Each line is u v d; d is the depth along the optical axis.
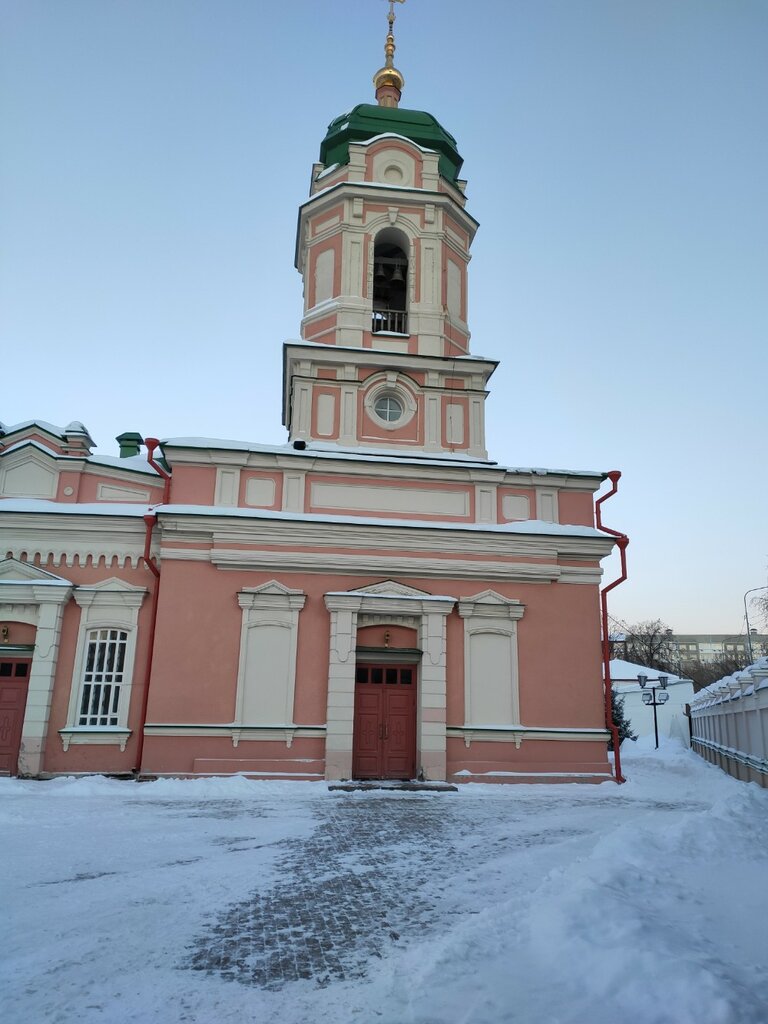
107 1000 5.49
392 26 27.28
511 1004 5.08
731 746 23.48
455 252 24.12
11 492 19.94
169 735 17.80
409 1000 5.27
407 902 8.14
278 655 18.59
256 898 8.24
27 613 18.86
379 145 23.75
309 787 17.08
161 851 10.52
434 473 20.56
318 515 19.48
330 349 21.77
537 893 7.76
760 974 5.29
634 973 5.18
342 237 23.02
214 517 18.78
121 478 20.16
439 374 22.28
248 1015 5.24
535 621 19.89
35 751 17.83
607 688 19.95
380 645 19.31
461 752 18.78
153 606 18.88
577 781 18.91
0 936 6.88
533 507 21.02
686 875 8.24
